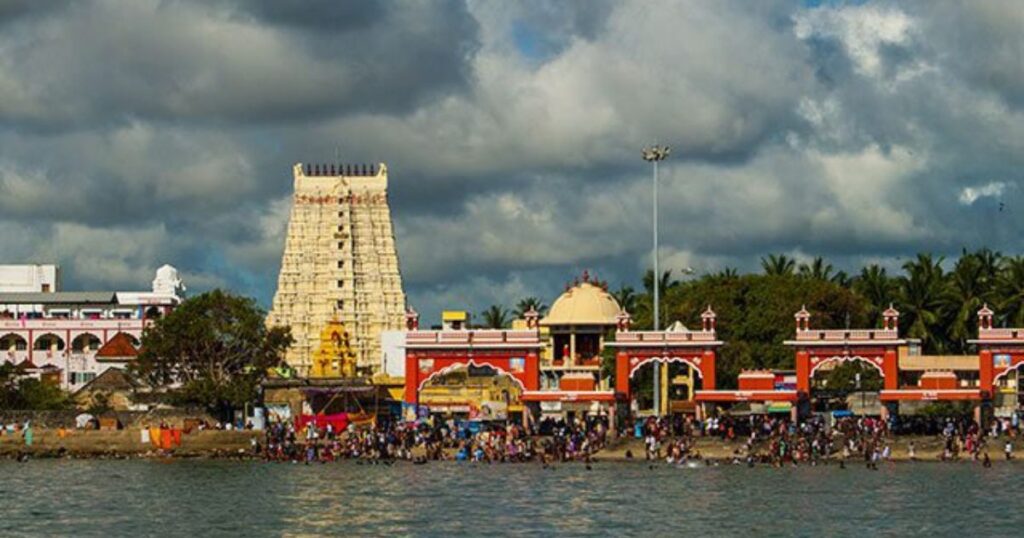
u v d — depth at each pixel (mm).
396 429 188375
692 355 189625
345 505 130125
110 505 132125
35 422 198500
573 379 190125
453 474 157375
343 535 113312
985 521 117750
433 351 192375
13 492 142875
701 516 121188
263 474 159750
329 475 157750
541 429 192000
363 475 157250
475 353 191750
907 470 157625
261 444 186250
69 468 170000
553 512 124000
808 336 187875
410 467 167375
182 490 143750
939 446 172750
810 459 168375
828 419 189250
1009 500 130250
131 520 122312
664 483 145750
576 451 175500
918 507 125812
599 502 130375
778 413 191500
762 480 148000
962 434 178375
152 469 167750
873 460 165875
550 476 154000
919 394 183000
